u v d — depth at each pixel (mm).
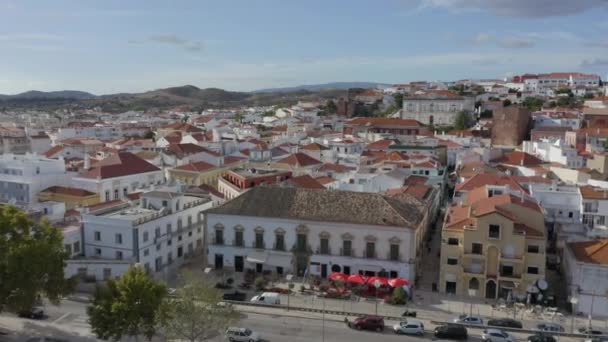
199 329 64438
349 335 74688
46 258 69312
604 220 110375
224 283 94438
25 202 124375
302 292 90875
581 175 142375
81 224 98500
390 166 155875
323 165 164625
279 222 97750
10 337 71812
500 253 87500
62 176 132375
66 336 72688
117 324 63312
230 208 101125
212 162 169750
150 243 98438
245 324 77750
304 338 73250
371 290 91188
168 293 71562
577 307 84438
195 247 113062
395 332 75562
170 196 105125
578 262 84500
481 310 84812
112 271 92062
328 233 95500
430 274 100062
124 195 129500
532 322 80562
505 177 128500
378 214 94625
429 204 117125
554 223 111875
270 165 167125
